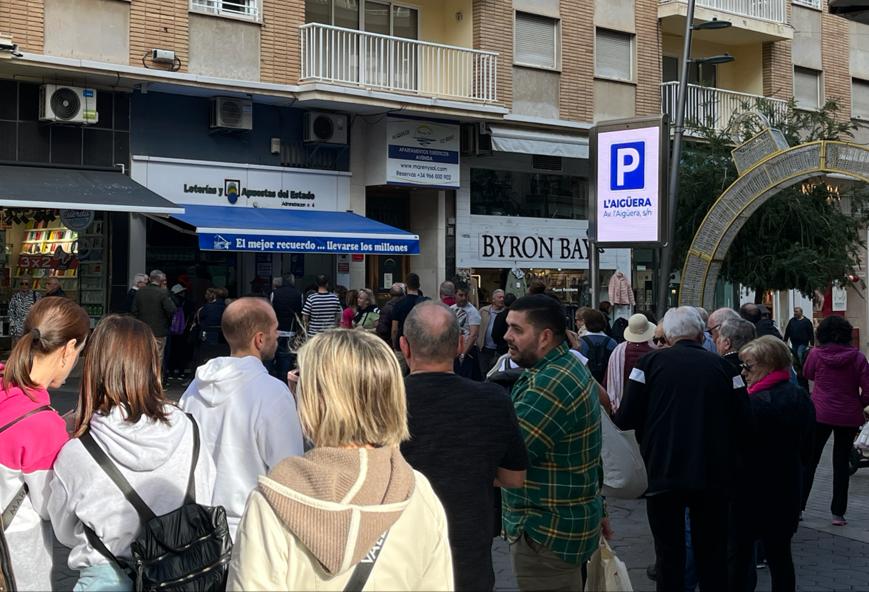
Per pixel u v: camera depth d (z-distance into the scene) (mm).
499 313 14156
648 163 12961
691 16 17547
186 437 3541
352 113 20219
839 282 21250
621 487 6203
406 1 21703
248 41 18344
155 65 17234
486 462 3729
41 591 3580
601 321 10328
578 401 4375
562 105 22922
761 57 27891
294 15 18953
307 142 19500
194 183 18203
